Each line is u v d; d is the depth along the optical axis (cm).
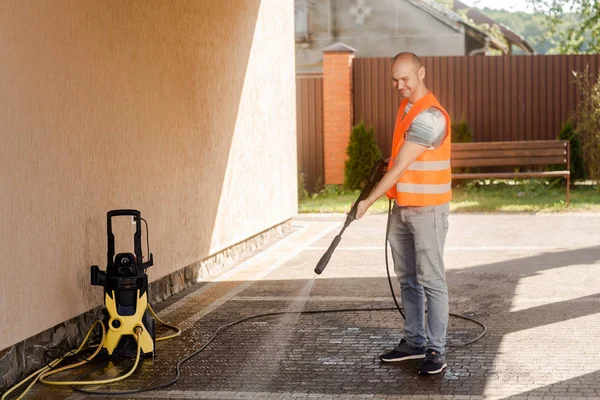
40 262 531
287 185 1182
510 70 1623
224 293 775
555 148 1418
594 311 661
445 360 521
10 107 496
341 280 820
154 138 712
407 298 543
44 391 501
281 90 1153
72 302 573
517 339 586
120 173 648
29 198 518
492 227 1146
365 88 1644
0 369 495
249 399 476
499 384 489
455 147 1462
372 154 1577
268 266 912
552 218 1223
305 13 2420
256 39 1028
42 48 532
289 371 528
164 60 734
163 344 602
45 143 536
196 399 478
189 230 796
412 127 502
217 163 878
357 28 2405
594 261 876
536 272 826
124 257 552
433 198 511
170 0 748
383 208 1382
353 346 583
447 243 1021
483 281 789
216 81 876
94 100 604
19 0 505
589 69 1605
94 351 582
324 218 1320
